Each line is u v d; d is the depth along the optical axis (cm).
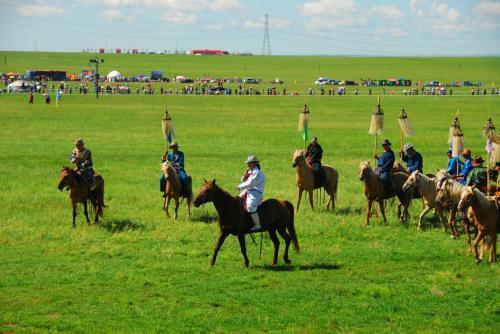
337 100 10244
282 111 8094
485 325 1334
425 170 3609
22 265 1709
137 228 2152
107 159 4062
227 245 1953
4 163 3847
